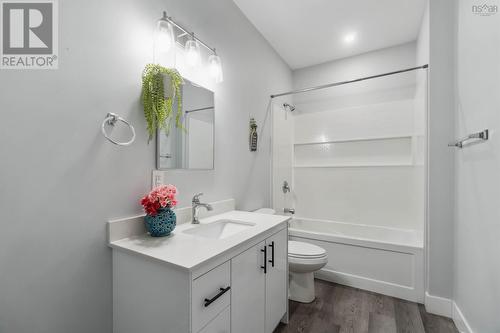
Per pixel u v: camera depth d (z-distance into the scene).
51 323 0.91
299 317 1.79
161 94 1.23
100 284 1.07
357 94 3.06
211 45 1.78
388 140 2.89
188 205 1.56
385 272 2.16
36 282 0.88
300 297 2.01
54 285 0.92
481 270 1.31
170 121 1.41
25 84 0.86
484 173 1.27
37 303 0.88
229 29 2.00
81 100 1.00
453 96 1.80
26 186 0.85
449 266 1.81
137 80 1.23
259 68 2.51
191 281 0.84
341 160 3.16
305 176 3.36
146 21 1.28
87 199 1.02
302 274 2.03
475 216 1.39
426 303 1.88
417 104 2.52
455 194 1.76
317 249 2.07
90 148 1.03
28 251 0.86
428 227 1.90
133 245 1.06
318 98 3.31
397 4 2.11
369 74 2.99
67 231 0.96
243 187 2.19
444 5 1.85
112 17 1.12
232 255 1.08
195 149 1.62
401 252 2.09
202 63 1.68
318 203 3.27
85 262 1.02
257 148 2.44
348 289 2.24
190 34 1.46
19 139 0.84
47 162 0.91
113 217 1.12
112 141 1.02
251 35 2.35
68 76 0.96
